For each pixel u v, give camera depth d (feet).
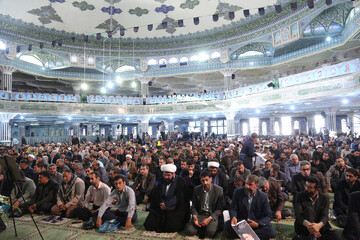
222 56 77.77
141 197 20.70
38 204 17.74
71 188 17.78
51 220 16.75
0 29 65.72
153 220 15.11
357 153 24.61
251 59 75.87
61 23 74.95
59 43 50.78
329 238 12.38
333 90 41.47
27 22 69.62
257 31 70.79
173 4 76.38
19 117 76.84
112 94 107.96
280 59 71.41
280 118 97.04
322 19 56.70
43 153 34.04
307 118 92.89
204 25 78.28
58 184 18.65
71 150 41.91
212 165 17.39
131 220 16.47
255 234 12.40
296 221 13.16
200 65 80.74
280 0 62.39
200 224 14.06
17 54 69.97
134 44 84.23
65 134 102.99
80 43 80.28
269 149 32.96
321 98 46.80
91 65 81.61
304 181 16.57
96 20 78.48
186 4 75.61
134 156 31.83
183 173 20.52
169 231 14.90
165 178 15.58
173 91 108.06
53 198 18.17
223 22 75.51
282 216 16.89
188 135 80.02
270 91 55.47
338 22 55.83
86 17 76.89
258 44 74.02
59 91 100.37
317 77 44.47
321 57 64.95
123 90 104.17
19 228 15.56
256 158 24.40
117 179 15.78
